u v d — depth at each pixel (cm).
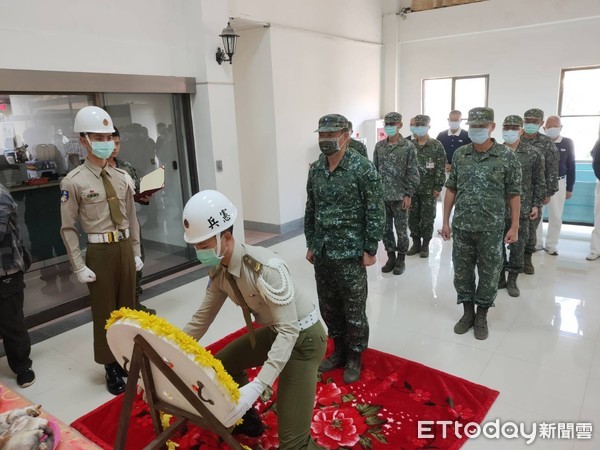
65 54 358
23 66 335
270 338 189
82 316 370
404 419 225
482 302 302
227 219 154
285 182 610
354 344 259
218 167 476
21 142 350
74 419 238
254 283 160
